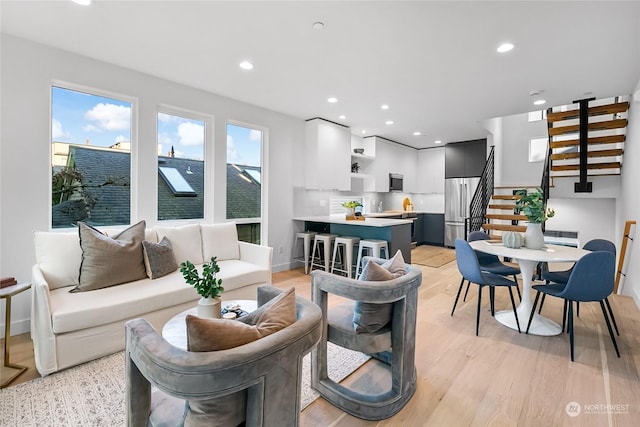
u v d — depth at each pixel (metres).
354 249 4.73
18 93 2.52
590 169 4.63
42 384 1.88
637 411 1.69
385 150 6.74
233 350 0.88
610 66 2.93
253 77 3.30
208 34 2.45
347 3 2.04
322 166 5.03
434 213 7.62
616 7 2.03
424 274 4.77
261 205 4.64
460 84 3.43
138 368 0.99
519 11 2.09
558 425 1.60
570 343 2.33
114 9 2.13
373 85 3.49
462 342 2.53
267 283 3.26
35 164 2.62
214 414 0.91
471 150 6.87
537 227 2.94
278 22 2.27
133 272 2.59
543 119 6.08
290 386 1.00
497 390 1.89
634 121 3.58
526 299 2.96
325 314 1.82
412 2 2.01
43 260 2.39
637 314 3.08
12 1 2.04
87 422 1.58
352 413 1.68
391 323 1.79
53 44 2.63
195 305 2.63
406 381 1.76
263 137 4.59
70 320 1.99
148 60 2.93
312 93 3.79
